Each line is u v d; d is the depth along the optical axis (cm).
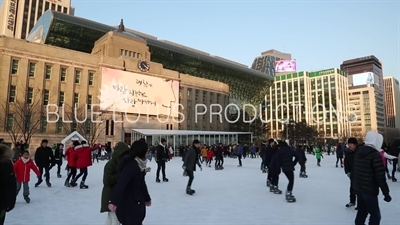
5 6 10969
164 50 8012
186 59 8556
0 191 410
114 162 478
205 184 1233
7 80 4212
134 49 5981
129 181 382
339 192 1026
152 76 5712
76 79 4975
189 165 981
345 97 14875
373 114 15312
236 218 657
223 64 9500
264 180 1372
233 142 4688
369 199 502
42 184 1223
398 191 1062
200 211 727
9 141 4106
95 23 6806
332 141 11388
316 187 1145
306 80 14912
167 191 1043
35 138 4294
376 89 16525
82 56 5009
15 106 4094
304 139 9169
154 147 3497
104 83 5038
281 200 876
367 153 509
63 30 6450
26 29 11006
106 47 5747
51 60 4678
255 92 11412
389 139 17400
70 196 934
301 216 677
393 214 700
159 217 664
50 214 692
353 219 650
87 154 1126
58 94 4694
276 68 16112
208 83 7100
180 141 4266
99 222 622
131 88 5356
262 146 1788
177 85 6150
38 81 4516
